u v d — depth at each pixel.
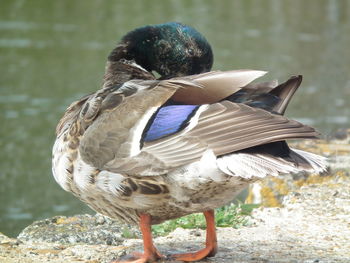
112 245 10.23
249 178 7.87
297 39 39.81
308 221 11.01
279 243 9.96
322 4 50.56
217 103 7.97
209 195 8.28
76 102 9.48
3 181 20.17
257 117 7.72
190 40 10.02
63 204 18.67
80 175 8.67
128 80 9.78
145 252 8.89
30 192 19.42
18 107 27.42
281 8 49.28
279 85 8.41
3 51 36.53
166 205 8.49
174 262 9.00
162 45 10.06
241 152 7.72
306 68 33.66
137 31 10.14
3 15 44.88
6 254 9.45
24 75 32.41
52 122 25.61
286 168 7.54
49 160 21.94
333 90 30.06
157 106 8.30
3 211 17.98
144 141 8.19
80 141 8.69
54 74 32.66
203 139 7.80
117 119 8.47
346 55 36.06
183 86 8.27
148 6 48.53
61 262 9.18
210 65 10.14
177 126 8.04
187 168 7.92
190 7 48.81
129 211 8.78
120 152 8.33
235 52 36.41
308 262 9.10
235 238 10.22
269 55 35.97
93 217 11.37
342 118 26.00
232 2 51.28
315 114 26.64
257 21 44.81
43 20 43.81
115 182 8.41
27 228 10.87
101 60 35.19
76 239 10.41
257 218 11.27
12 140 23.59
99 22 43.44
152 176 8.18
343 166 13.42
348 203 11.74
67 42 38.56
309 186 12.64
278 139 7.42
